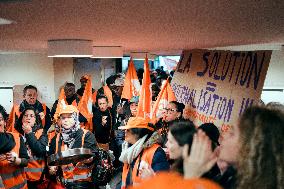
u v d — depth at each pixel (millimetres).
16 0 1348
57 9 1562
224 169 1428
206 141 1389
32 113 3682
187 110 4551
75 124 3734
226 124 3543
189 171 1303
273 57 6164
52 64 8172
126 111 5457
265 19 2092
